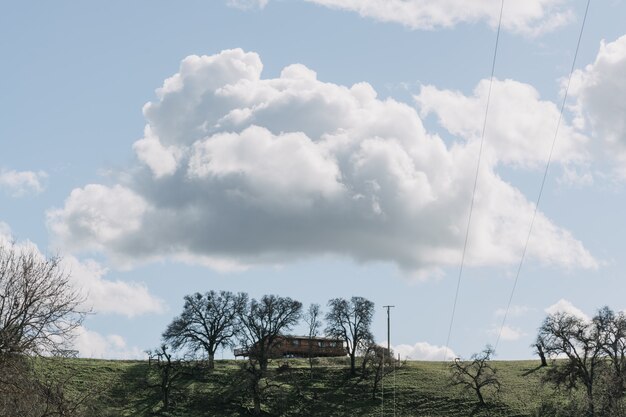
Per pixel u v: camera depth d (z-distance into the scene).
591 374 114.81
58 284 35.03
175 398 135.62
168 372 140.25
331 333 158.25
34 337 33.69
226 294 157.62
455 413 131.12
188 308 156.62
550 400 130.00
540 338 118.81
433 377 153.38
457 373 139.12
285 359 176.38
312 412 136.38
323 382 152.62
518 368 161.38
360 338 158.00
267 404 138.50
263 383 150.12
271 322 151.75
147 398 135.12
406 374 156.88
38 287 34.44
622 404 84.31
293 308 153.00
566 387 126.56
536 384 142.62
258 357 148.62
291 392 145.50
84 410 36.59
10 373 32.56
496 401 134.00
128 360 161.62
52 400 33.91
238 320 155.00
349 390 147.50
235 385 140.12
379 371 156.50
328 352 185.25
